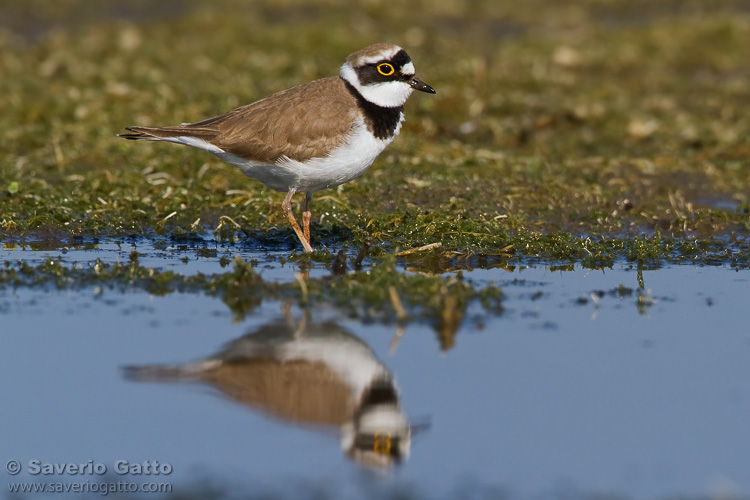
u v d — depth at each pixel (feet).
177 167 53.16
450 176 52.16
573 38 84.89
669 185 52.70
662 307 35.81
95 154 55.42
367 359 30.76
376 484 23.70
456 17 93.76
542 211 48.19
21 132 58.34
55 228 44.50
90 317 33.94
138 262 40.40
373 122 38.22
